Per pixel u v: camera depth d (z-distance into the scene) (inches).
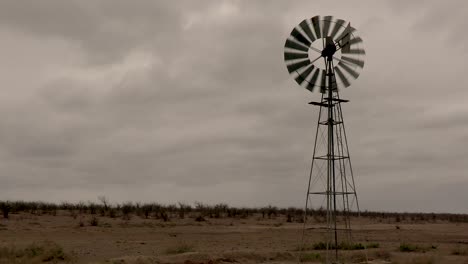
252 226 2445.9
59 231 1750.7
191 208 3705.7
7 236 1513.3
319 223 2903.5
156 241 1555.1
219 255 1138.7
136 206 3302.2
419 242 1723.7
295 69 1015.6
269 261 1148.5
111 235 1716.3
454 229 2549.2
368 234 2101.4
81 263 1018.1
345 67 1027.9
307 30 1018.7
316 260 1168.8
